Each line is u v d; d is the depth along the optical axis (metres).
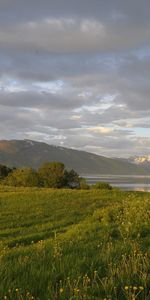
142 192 33.25
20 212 21.98
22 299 5.33
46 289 5.86
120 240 10.46
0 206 24.06
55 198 27.61
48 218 20.16
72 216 20.55
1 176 78.69
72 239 11.38
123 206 17.03
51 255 8.04
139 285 5.99
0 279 6.13
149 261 7.04
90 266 7.04
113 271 6.53
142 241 9.91
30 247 10.73
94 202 25.83
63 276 6.48
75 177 68.81
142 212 14.62
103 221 14.81
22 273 6.61
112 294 5.71
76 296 5.42
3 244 13.65
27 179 64.12
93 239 11.07
